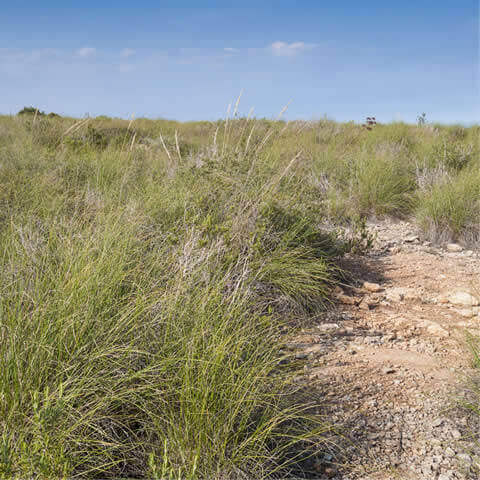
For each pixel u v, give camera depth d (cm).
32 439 203
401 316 456
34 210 469
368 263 612
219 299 309
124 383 248
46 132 1023
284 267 452
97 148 959
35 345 239
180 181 577
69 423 218
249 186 552
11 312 255
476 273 582
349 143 1169
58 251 349
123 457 228
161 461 221
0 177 605
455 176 866
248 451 231
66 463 193
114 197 536
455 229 714
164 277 335
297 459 249
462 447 258
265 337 321
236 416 247
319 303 470
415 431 274
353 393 314
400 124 1359
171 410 236
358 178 864
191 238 413
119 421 236
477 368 336
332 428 273
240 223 479
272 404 266
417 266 605
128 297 302
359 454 255
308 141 1072
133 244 383
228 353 267
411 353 377
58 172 676
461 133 1433
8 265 322
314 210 576
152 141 1034
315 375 336
